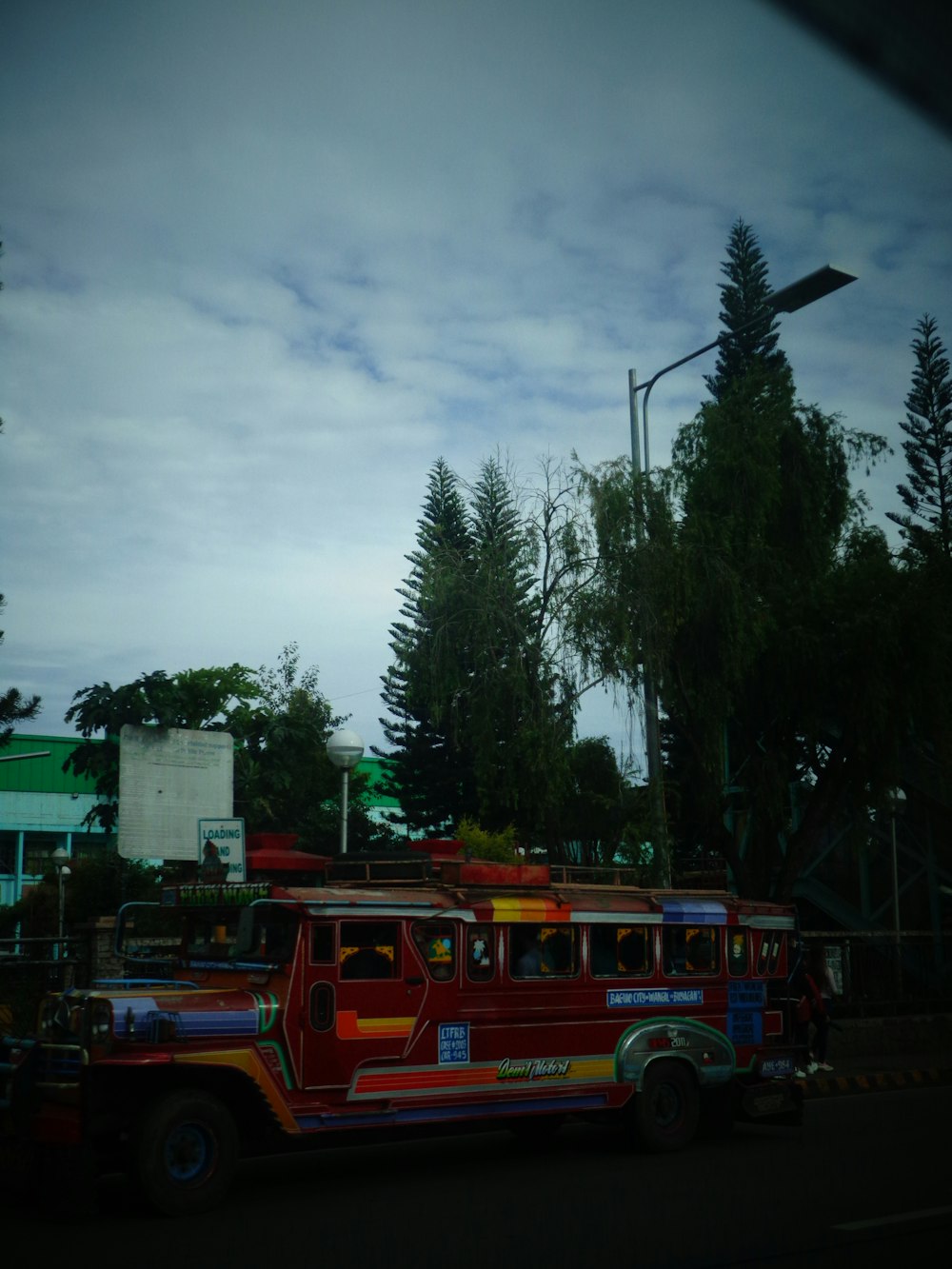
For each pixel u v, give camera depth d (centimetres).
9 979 1359
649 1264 711
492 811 2236
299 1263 711
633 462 1981
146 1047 870
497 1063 1055
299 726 2808
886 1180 985
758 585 2147
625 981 1158
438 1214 860
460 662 1984
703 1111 1240
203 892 1051
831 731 2230
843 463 2281
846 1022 2044
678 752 3331
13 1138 912
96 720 2102
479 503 2036
